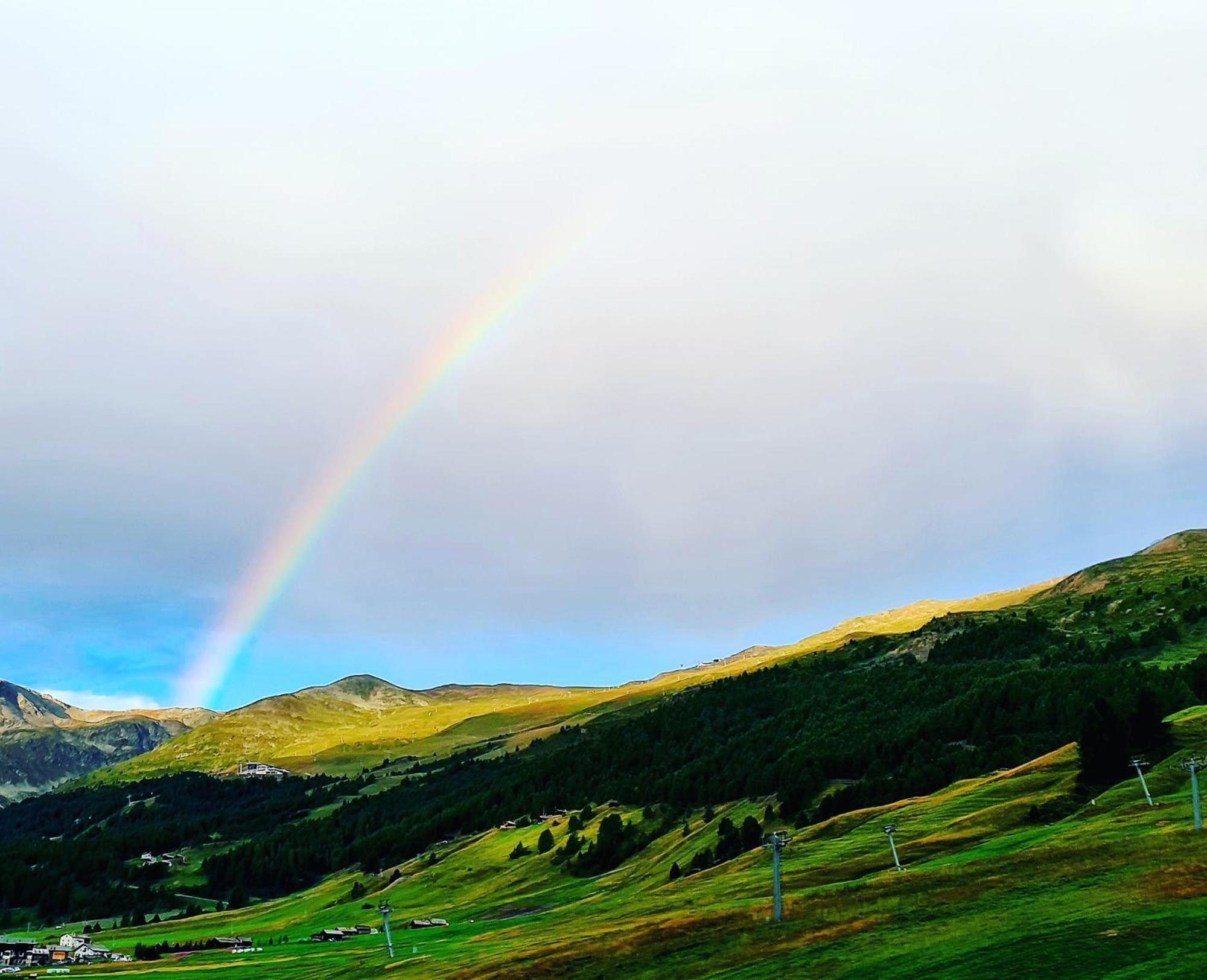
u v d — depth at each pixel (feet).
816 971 215.51
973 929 214.48
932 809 489.26
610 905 511.81
